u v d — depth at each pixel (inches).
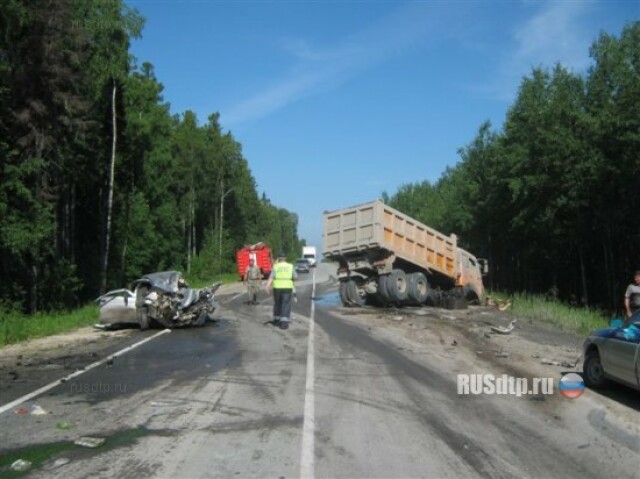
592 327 730.2
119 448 249.1
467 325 740.7
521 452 249.1
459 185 1818.4
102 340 605.6
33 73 885.8
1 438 263.4
